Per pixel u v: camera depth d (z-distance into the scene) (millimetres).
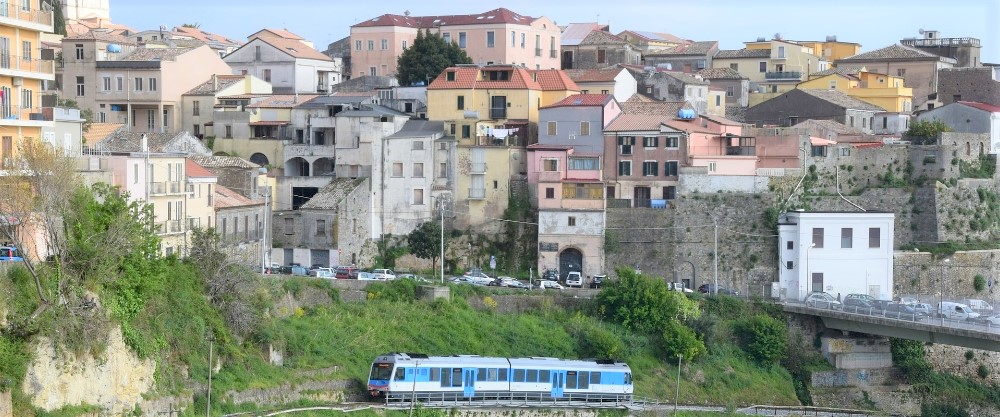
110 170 156375
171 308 140125
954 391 189625
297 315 167500
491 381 157000
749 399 178750
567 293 185750
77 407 120062
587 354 177125
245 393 142875
